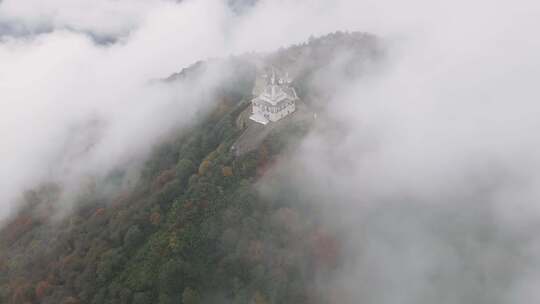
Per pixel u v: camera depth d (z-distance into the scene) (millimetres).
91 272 158750
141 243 164125
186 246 152000
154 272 146375
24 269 184250
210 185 168375
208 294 144250
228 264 147375
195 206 162500
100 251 165375
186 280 143625
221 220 157250
